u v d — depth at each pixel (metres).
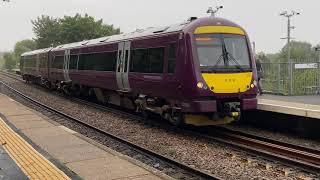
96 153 9.15
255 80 12.84
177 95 12.69
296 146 10.86
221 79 12.17
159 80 13.59
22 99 24.94
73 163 8.30
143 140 12.20
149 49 14.42
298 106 13.48
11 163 8.49
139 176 7.29
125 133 13.38
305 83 19.66
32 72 38.00
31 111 17.34
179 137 12.52
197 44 12.19
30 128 12.78
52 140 10.73
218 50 12.41
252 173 8.47
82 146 9.91
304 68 19.53
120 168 7.84
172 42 12.88
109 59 18.30
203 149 10.81
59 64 27.48
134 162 8.33
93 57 20.67
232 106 12.30
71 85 25.50
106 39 19.47
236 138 12.11
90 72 20.95
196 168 8.73
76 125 14.99
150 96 14.63
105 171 7.64
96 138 12.61
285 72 19.66
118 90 17.52
